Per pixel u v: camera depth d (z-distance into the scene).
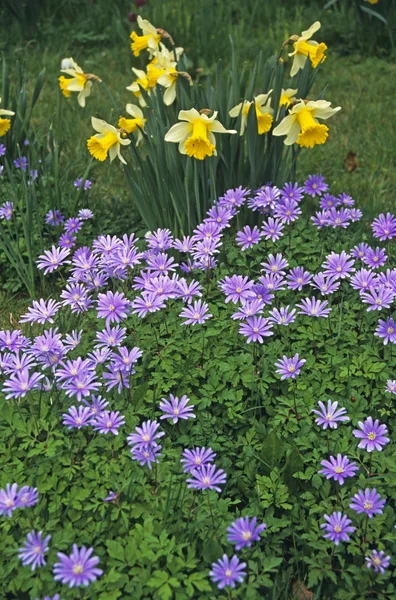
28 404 0.77
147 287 0.82
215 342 0.83
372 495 0.68
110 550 0.64
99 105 1.54
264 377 0.79
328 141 1.41
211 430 0.76
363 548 0.67
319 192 1.04
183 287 0.82
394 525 0.69
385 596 0.66
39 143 1.18
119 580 0.63
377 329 0.81
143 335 0.83
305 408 0.77
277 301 0.88
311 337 0.83
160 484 0.70
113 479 0.69
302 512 0.71
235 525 0.64
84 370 0.74
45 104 1.54
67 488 0.70
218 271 0.92
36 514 0.67
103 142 0.99
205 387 0.78
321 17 1.82
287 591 0.67
